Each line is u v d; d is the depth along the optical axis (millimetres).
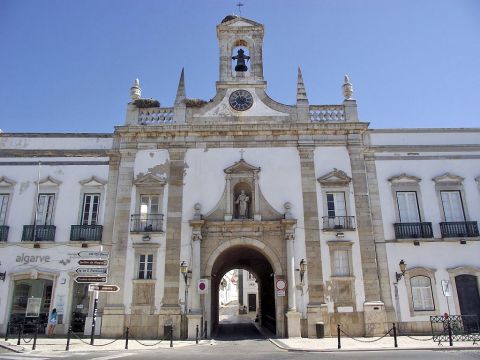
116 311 18031
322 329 17594
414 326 18172
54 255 19156
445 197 20234
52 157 20672
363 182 19938
